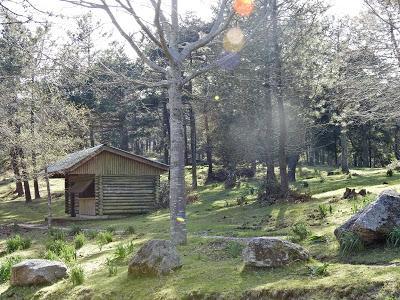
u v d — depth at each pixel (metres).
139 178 30.69
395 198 9.79
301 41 23.08
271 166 24.62
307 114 27.78
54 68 11.30
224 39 14.61
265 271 8.70
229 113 31.22
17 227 24.59
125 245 14.07
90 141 55.50
